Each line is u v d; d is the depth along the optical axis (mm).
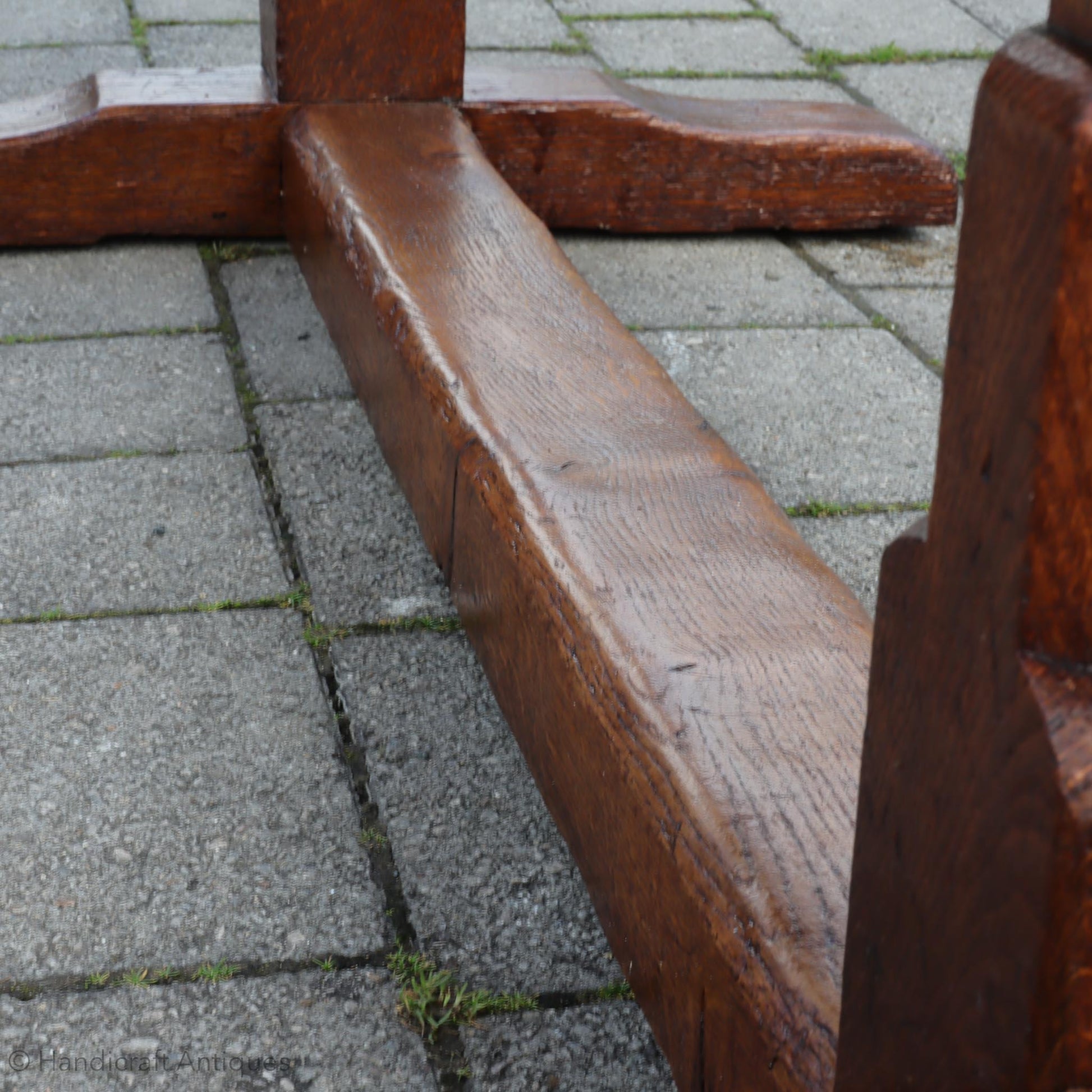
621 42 4312
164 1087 1248
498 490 1500
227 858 1514
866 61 4242
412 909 1459
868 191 3148
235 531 2104
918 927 689
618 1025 1329
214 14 4410
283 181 2875
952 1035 667
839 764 1097
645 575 1320
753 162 3074
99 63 3945
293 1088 1253
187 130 2852
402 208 2250
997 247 575
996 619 604
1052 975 589
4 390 2445
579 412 1622
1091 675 587
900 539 681
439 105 2861
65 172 2855
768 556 1357
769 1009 935
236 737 1692
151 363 2557
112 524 2102
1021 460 574
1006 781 605
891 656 694
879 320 2836
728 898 1004
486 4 4586
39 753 1648
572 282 1990
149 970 1372
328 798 1605
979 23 4609
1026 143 551
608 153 3010
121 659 1815
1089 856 566
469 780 1642
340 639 1875
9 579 1967
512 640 1458
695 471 1505
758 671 1194
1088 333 543
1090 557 575
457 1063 1287
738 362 2641
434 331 1827
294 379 2525
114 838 1532
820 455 2355
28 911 1434
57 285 2820
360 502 2180
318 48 2777
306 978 1370
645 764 1136
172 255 2963
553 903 1473
